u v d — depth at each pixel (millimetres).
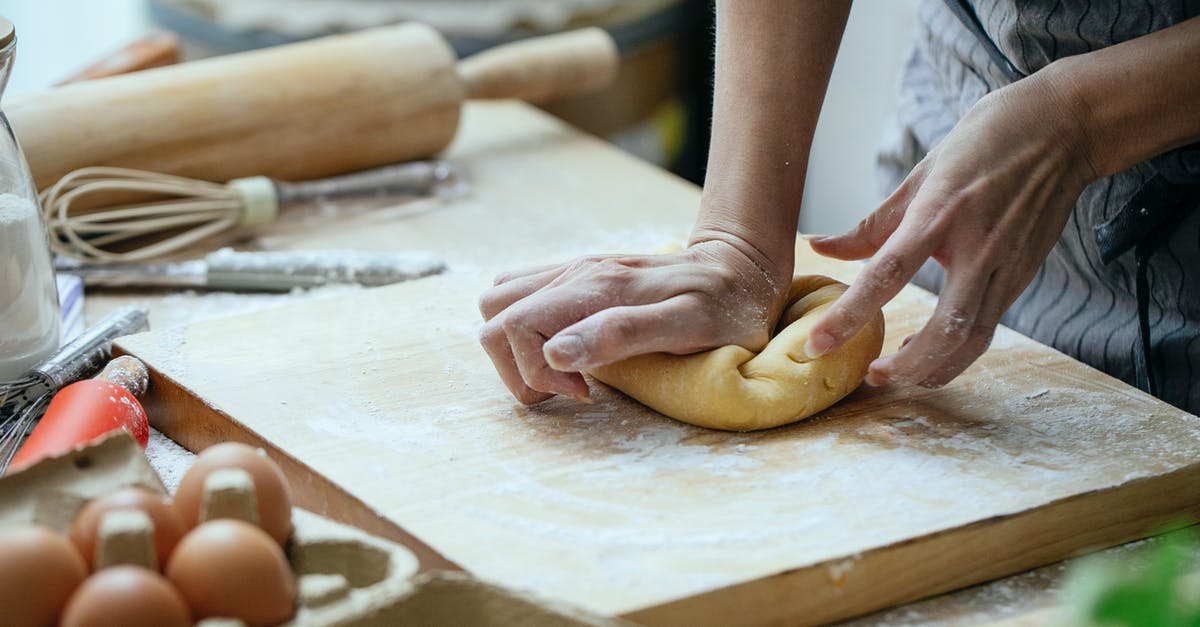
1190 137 924
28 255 1011
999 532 852
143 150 1443
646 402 1000
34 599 599
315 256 1341
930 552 829
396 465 909
